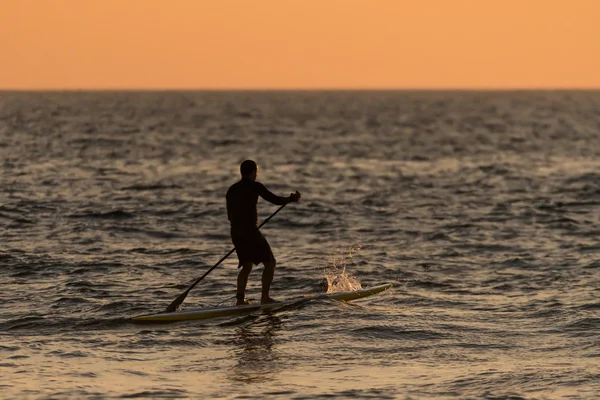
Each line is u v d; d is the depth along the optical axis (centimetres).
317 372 2431
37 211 6141
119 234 5225
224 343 2783
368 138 17450
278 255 4575
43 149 12719
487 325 2977
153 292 3594
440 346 2709
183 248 4728
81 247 4712
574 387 2245
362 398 2172
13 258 4294
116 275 3947
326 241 5088
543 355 2584
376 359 2566
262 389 2258
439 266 4234
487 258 4469
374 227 5650
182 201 6950
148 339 2842
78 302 3378
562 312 3152
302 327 2973
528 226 5653
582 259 4397
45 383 2311
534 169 10350
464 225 5697
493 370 2419
